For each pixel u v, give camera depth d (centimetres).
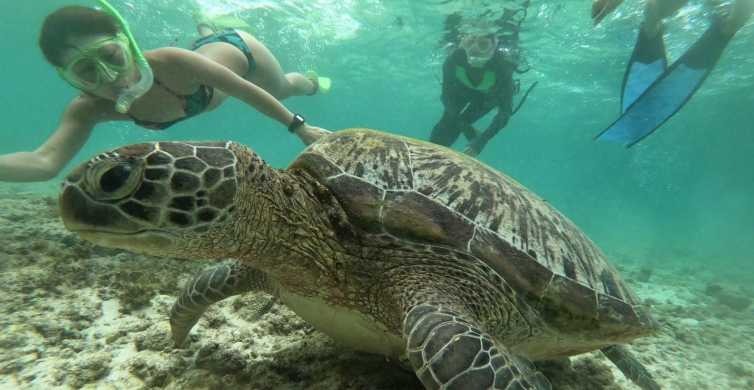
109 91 91
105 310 75
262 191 49
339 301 53
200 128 1730
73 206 40
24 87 1714
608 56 494
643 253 394
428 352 40
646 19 103
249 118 1416
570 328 55
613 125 97
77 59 80
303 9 490
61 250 95
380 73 762
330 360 62
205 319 74
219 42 121
